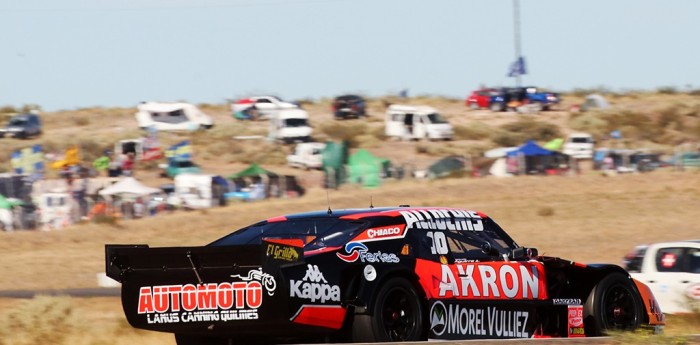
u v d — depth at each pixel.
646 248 71.75
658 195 178.75
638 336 34.66
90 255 146.12
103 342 53.69
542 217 165.38
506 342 35.06
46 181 191.25
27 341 55.84
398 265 37.53
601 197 179.00
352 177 196.00
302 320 34.97
